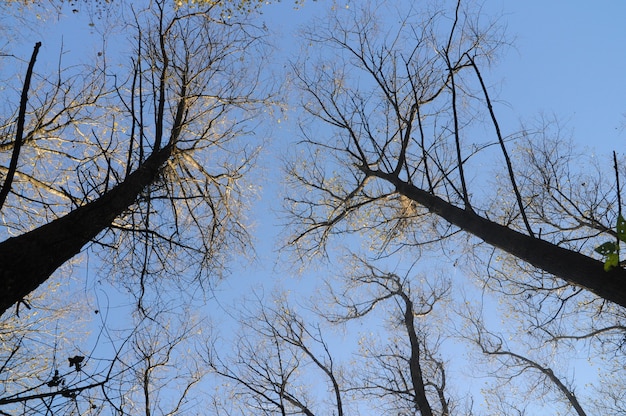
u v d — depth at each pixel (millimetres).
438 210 6609
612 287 3746
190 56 7430
